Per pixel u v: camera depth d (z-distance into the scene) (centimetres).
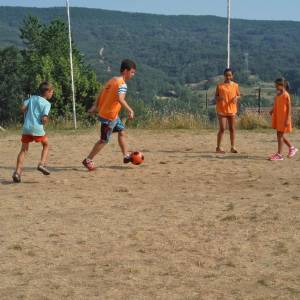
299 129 1873
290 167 1075
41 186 906
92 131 1833
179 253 565
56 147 1411
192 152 1310
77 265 536
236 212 714
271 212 708
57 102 3256
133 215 711
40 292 473
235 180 946
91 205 769
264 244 588
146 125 1992
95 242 604
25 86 4344
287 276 502
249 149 1358
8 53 4519
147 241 604
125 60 1038
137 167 1086
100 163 1134
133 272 516
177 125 1959
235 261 541
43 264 540
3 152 1330
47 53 4169
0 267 533
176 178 970
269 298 455
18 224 675
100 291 473
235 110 1279
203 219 685
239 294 464
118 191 862
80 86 3350
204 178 967
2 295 467
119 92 1025
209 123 1994
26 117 955
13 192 861
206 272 515
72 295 466
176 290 474
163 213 718
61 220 691
